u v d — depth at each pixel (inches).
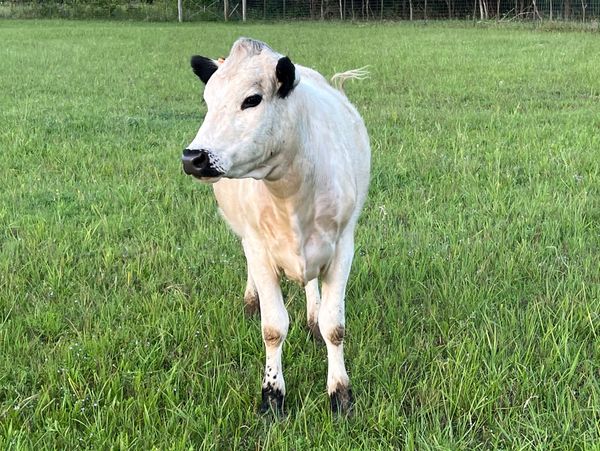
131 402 145.7
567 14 1198.3
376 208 255.0
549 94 489.7
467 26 1171.3
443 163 306.7
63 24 1249.4
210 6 1465.3
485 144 345.1
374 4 1439.5
